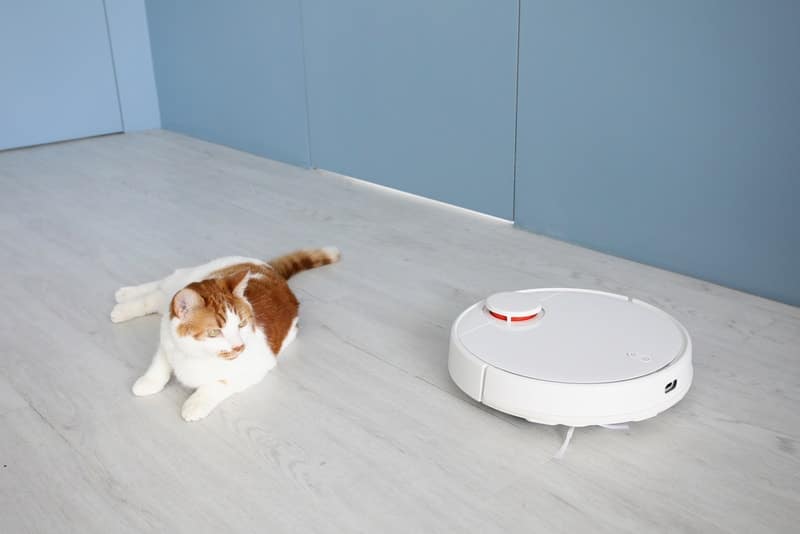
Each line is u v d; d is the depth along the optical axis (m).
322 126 3.35
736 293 2.22
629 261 2.46
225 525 1.39
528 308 1.77
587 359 1.62
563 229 2.61
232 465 1.54
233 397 1.75
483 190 2.81
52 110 4.01
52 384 1.83
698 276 2.32
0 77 3.82
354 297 2.23
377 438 1.61
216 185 3.31
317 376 1.83
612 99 2.34
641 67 2.25
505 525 1.37
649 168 2.32
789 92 1.99
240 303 1.65
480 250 2.55
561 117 2.48
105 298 2.27
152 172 3.52
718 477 1.48
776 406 1.70
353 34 3.04
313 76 3.29
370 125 3.13
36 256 2.59
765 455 1.54
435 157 2.93
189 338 1.59
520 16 2.48
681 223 2.30
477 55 2.64
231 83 3.75
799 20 1.92
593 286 2.28
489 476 1.50
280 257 2.37
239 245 2.65
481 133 2.73
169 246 2.65
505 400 1.59
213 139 4.02
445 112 2.82
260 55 3.51
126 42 4.14
